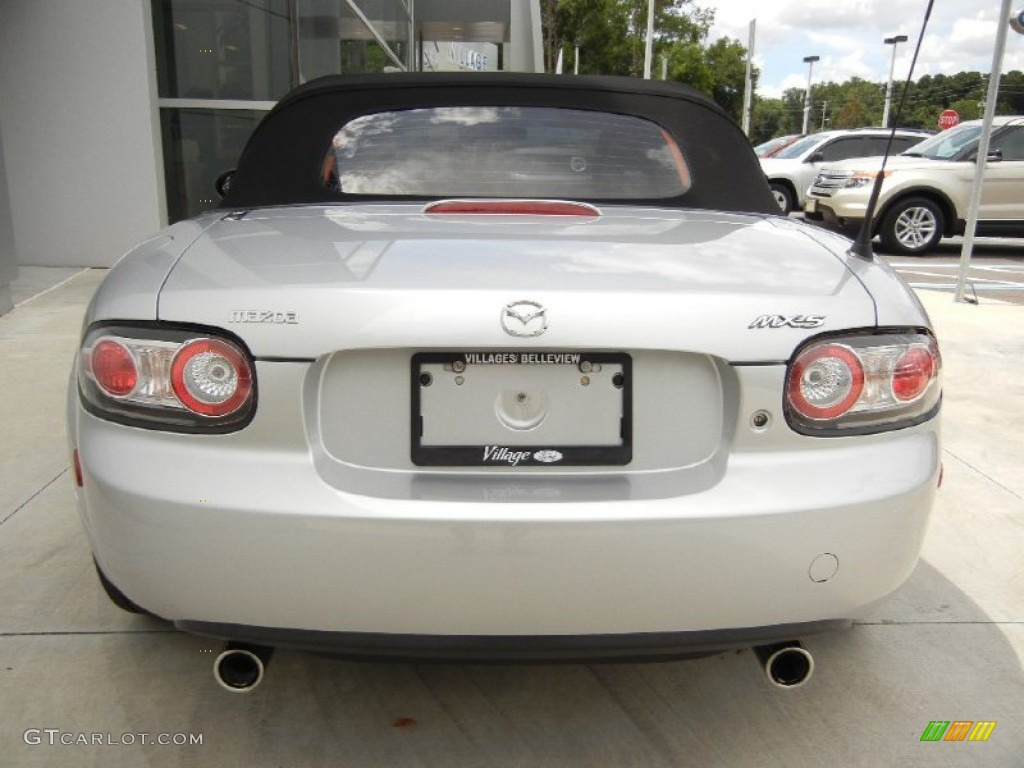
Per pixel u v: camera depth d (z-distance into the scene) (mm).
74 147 8234
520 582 1642
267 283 1694
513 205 2258
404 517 1618
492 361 1687
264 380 1639
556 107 2629
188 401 1665
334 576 1641
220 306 1665
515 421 1707
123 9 8023
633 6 44375
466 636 1689
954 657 2447
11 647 2389
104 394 1728
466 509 1630
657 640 1707
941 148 12375
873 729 2145
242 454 1661
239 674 1920
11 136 8188
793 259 1941
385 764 2002
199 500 1637
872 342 1743
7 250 6219
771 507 1664
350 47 12078
